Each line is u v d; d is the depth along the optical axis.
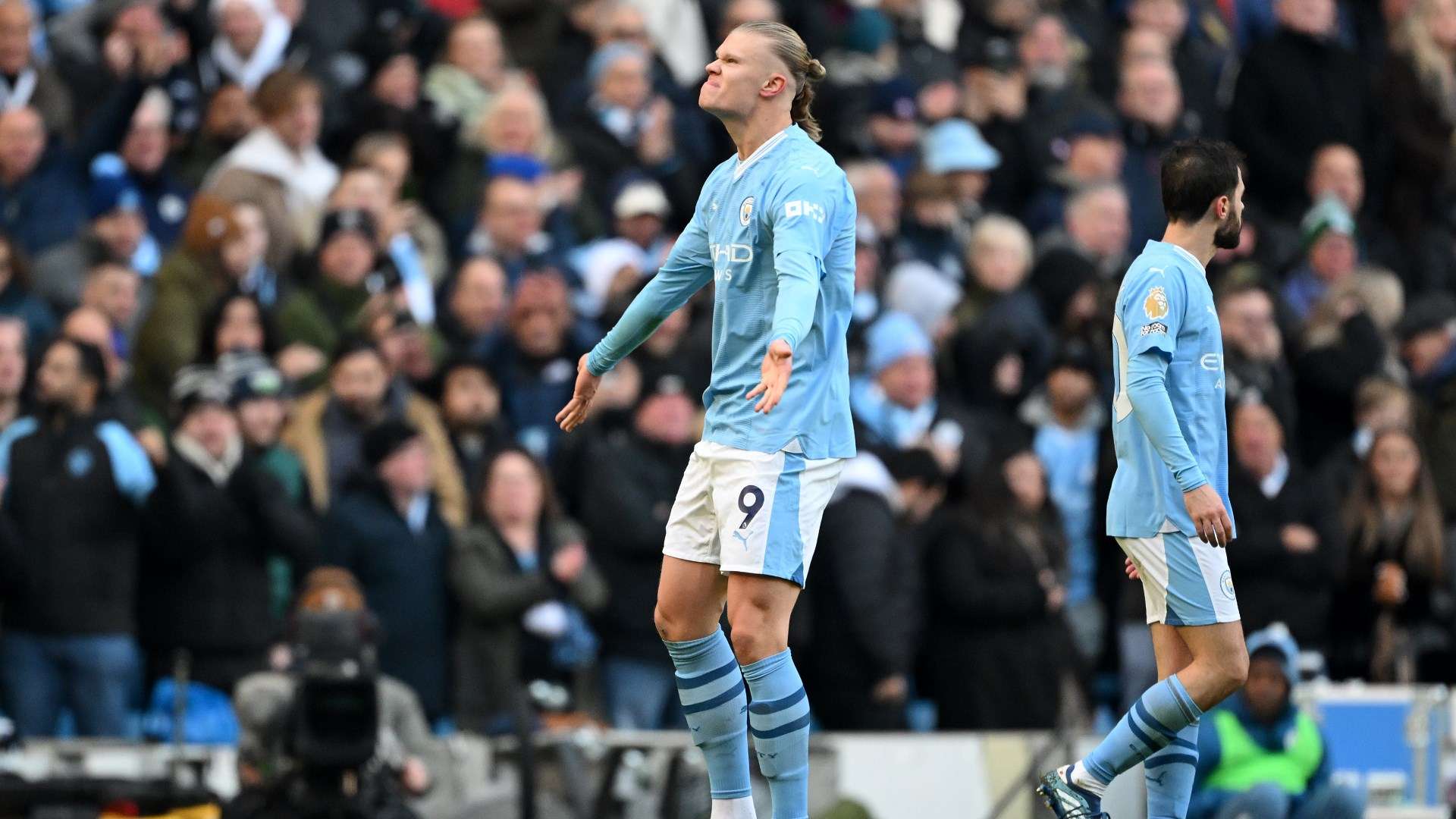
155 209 42.47
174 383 38.12
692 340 39.97
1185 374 22.09
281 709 29.41
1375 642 40.91
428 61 49.09
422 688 35.34
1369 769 37.28
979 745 35.00
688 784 32.91
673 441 37.72
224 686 35.06
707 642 21.34
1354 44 60.62
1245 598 39.12
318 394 38.16
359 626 29.03
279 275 41.25
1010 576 37.28
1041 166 49.81
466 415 38.09
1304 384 43.22
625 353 22.31
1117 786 32.62
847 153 49.09
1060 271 44.34
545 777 32.69
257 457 36.12
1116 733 21.98
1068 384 40.31
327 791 28.64
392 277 41.31
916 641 37.94
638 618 36.66
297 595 34.62
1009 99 50.56
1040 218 49.19
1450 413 44.59
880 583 36.72
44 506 34.66
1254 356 42.12
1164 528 21.98
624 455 37.41
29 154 41.62
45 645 34.56
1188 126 53.22
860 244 43.31
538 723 33.88
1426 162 52.88
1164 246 22.41
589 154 46.59
